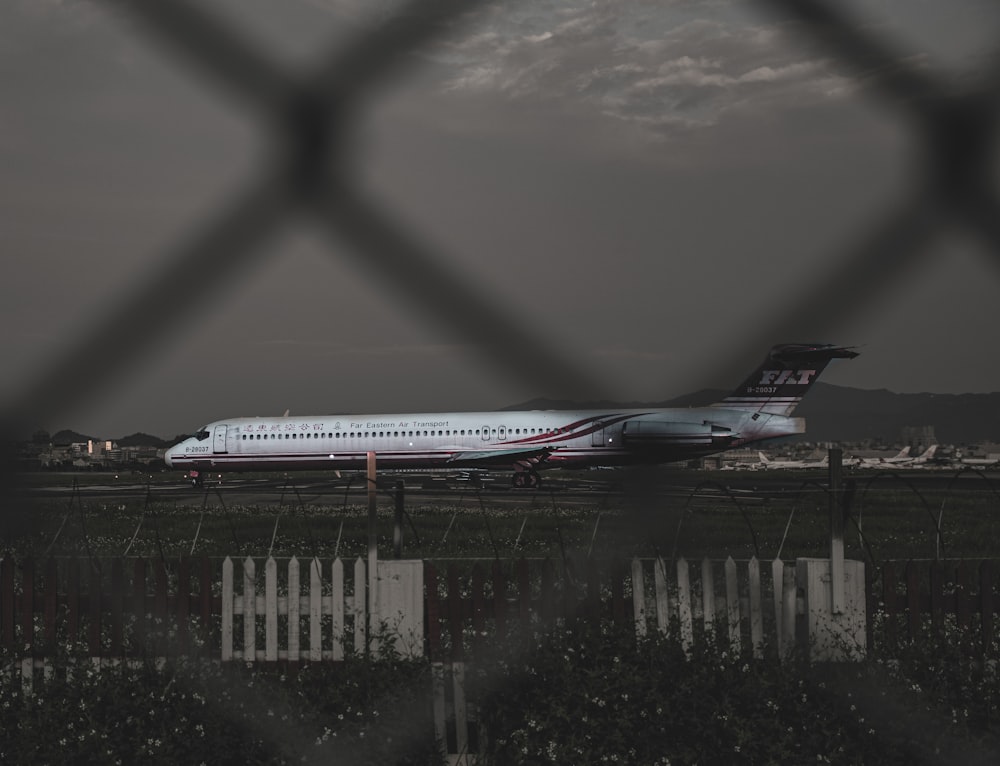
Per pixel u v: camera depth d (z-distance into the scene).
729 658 11.07
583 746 10.29
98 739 10.20
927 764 10.27
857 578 11.52
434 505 47.91
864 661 11.11
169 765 10.16
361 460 68.19
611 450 65.50
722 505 43.47
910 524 34.69
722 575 15.15
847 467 135.25
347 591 17.06
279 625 13.43
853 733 10.56
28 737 10.27
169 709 10.78
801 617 11.66
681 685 10.61
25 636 11.59
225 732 10.53
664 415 65.69
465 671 11.23
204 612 11.82
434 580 11.56
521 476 66.19
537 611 11.70
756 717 10.41
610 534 24.38
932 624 12.01
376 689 10.74
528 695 10.90
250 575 11.77
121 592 11.82
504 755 10.60
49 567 11.73
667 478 15.36
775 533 30.14
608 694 10.62
